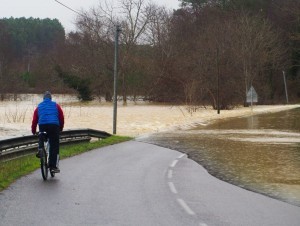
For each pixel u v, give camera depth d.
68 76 74.06
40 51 173.00
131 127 32.69
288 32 88.88
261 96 80.12
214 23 78.62
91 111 50.88
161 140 23.67
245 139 23.78
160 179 11.74
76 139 19.86
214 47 66.38
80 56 78.12
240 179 11.88
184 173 12.84
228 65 68.38
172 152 18.23
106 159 15.77
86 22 78.44
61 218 7.46
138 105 68.31
